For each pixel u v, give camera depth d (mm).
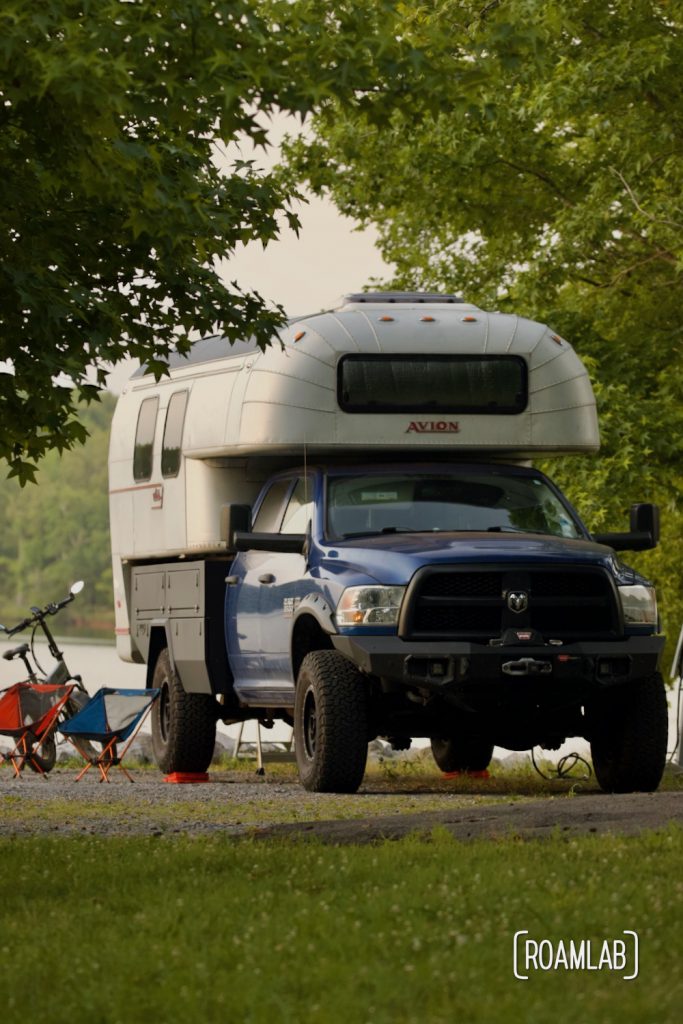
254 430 24094
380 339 24109
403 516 23297
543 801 18688
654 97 37562
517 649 21344
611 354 39344
